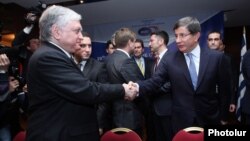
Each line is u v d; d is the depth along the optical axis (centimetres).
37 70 145
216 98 221
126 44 263
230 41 814
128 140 190
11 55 227
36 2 549
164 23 680
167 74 231
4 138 237
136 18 694
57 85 142
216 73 213
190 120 212
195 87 215
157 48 342
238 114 493
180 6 602
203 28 646
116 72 253
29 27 240
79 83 144
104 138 194
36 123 146
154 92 245
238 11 646
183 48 214
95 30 746
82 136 146
